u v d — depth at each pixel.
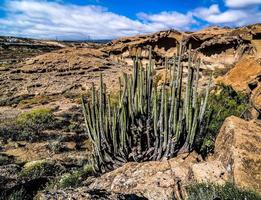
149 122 7.40
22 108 31.00
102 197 4.95
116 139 7.47
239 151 6.28
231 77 13.02
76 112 25.48
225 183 5.36
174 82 7.13
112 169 7.64
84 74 43.94
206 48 41.75
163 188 5.71
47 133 18.00
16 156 13.95
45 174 10.26
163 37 47.34
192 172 6.10
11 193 7.62
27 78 43.34
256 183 5.70
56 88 39.12
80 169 9.60
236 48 40.16
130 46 51.47
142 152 7.46
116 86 36.47
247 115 10.75
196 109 7.02
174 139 7.09
